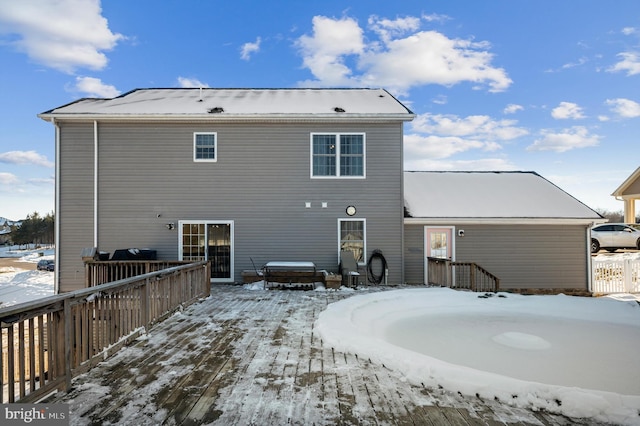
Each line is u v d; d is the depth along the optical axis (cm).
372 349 412
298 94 1333
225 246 1079
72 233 1054
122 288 452
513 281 1127
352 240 1089
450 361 458
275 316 625
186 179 1075
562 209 1158
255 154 1083
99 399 301
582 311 717
